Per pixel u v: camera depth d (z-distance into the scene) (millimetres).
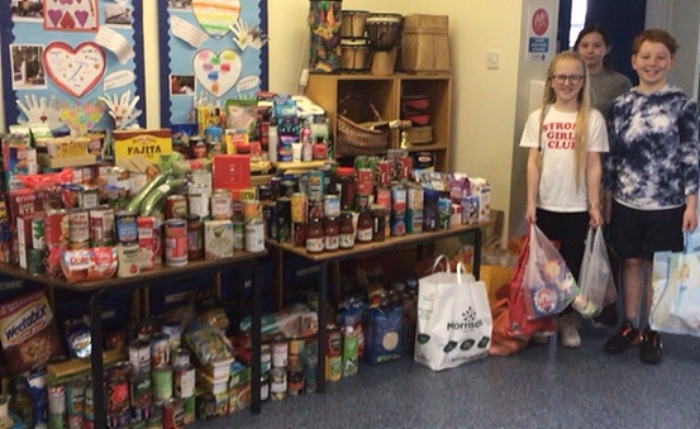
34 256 2512
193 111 3670
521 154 4332
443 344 3398
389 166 3439
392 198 3332
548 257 3547
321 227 3057
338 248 3129
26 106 3152
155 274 2588
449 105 4441
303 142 3627
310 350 3236
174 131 3615
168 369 2797
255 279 2916
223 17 3709
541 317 3586
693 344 3822
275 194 3223
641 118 3512
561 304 3535
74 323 3039
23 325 2900
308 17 4000
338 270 3777
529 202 3705
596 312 3664
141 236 2564
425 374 3385
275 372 3086
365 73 4102
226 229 2777
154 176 2990
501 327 3617
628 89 3955
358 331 3418
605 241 3854
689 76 5652
